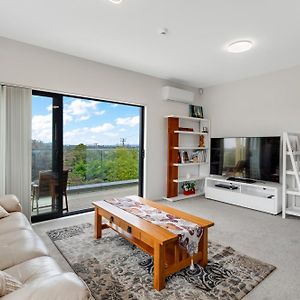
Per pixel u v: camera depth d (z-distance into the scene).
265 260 2.17
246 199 3.96
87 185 4.34
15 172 2.94
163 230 1.86
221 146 4.56
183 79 4.50
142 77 4.18
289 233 2.84
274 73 3.99
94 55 3.36
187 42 2.89
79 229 2.92
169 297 1.65
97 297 1.64
